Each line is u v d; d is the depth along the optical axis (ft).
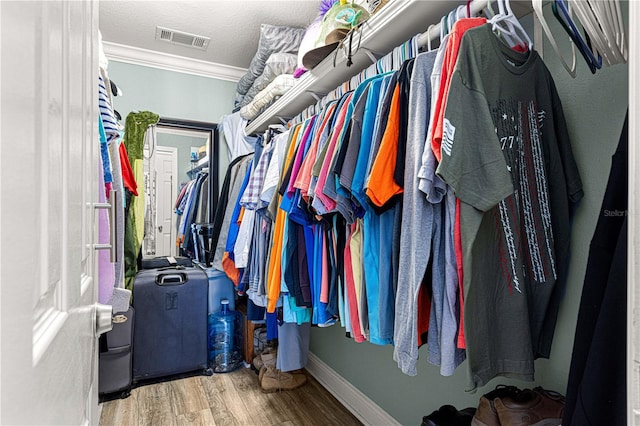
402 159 3.01
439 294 2.65
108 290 3.48
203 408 6.28
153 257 8.96
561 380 3.22
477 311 2.46
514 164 2.73
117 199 4.65
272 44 7.12
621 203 2.24
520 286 2.70
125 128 7.67
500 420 2.91
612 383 1.94
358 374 6.32
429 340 2.73
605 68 2.99
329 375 7.12
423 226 2.63
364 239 3.45
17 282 0.88
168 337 7.39
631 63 1.30
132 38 8.21
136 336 7.12
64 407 1.35
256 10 7.14
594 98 3.06
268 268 5.34
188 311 7.59
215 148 9.62
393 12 3.67
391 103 3.11
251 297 6.18
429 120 2.74
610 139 2.95
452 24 3.19
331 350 7.21
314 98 6.15
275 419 5.96
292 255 4.75
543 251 2.91
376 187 2.93
